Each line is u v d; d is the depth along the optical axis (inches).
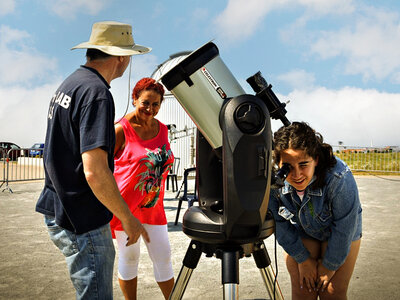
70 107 59.4
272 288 65.0
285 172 62.2
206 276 133.7
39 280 129.0
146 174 91.5
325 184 70.8
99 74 64.2
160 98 94.0
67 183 60.0
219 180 59.0
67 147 60.4
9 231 208.5
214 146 57.4
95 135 57.0
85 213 60.5
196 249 61.7
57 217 61.1
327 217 75.2
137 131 94.5
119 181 91.8
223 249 56.1
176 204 300.7
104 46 66.3
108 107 58.9
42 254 162.1
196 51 56.8
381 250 163.5
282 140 64.5
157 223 96.4
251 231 52.0
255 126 50.9
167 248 97.1
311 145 64.2
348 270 81.2
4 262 150.2
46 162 61.8
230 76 59.2
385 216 245.9
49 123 63.3
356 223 72.6
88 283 60.9
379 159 600.4
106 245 62.6
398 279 126.5
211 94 56.6
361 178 531.5
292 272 87.6
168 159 97.9
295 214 79.4
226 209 50.0
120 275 95.6
